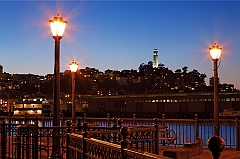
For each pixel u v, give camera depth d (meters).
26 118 24.95
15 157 11.63
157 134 10.82
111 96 100.31
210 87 159.12
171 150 11.72
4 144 12.05
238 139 14.71
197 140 13.55
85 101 102.31
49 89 153.75
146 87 195.12
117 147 5.93
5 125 12.42
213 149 3.75
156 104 96.06
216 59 14.64
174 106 92.00
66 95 103.81
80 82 178.38
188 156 12.16
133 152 5.29
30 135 10.98
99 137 9.04
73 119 20.39
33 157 10.99
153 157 4.67
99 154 6.85
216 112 14.49
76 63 20.73
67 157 9.09
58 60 11.48
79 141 8.20
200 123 19.36
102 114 85.81
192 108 88.00
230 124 17.34
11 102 81.38
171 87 195.25
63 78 138.12
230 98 81.25
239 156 12.45
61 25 11.49
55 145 10.83
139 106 98.50
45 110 70.44
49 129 10.95
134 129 10.29
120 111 98.06
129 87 196.62
